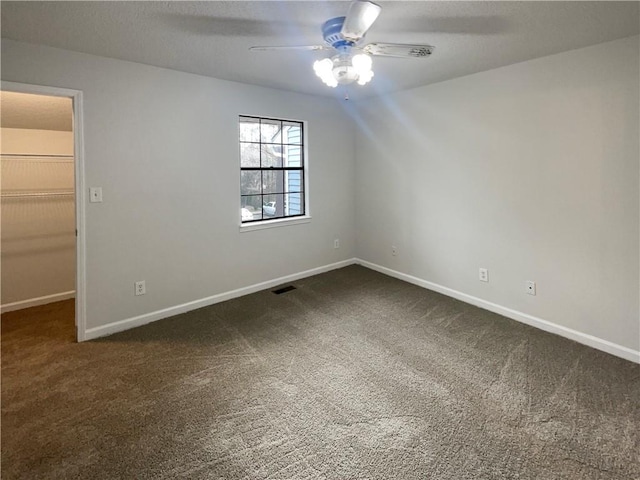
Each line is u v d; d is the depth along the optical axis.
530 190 3.05
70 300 3.93
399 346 2.81
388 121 4.34
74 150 2.76
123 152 2.98
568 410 2.04
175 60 2.90
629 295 2.54
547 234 2.97
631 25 2.21
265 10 1.97
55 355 2.69
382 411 2.05
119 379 2.38
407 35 2.36
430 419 1.98
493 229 3.38
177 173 3.31
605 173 2.59
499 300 3.40
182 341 2.91
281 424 1.95
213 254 3.65
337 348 2.78
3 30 2.26
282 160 4.33
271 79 3.52
